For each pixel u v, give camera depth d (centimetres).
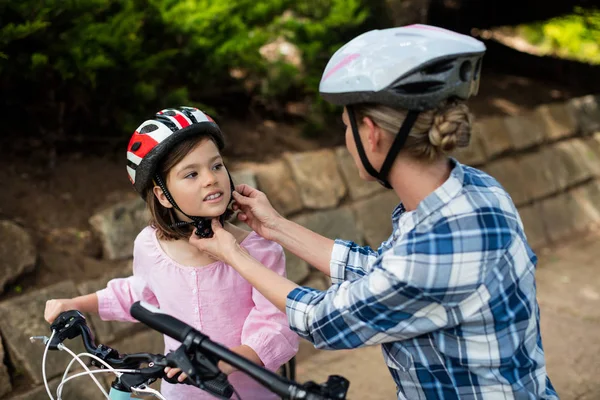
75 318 138
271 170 343
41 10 270
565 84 608
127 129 305
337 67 118
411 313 114
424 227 114
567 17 676
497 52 648
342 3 385
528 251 121
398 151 116
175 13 338
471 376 118
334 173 368
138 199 292
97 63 278
